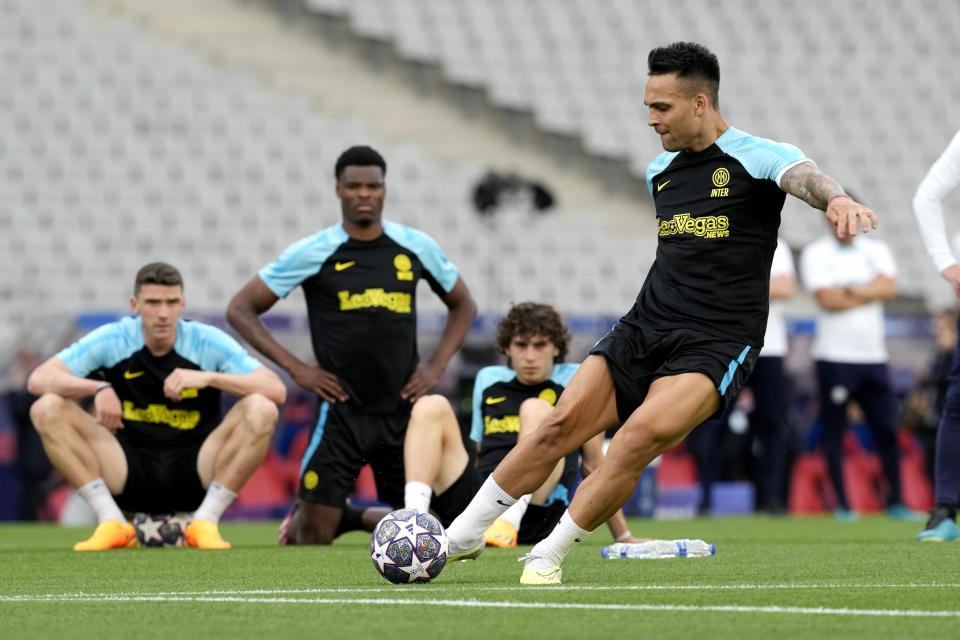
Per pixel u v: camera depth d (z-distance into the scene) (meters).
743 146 19.28
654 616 14.66
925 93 94.62
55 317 54.34
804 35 95.25
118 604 16.69
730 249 19.12
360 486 50.81
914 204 28.42
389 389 29.98
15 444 49.72
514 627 13.77
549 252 77.38
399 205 77.75
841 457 45.59
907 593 17.17
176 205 75.19
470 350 55.28
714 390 18.42
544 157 85.81
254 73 84.75
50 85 78.81
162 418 29.95
